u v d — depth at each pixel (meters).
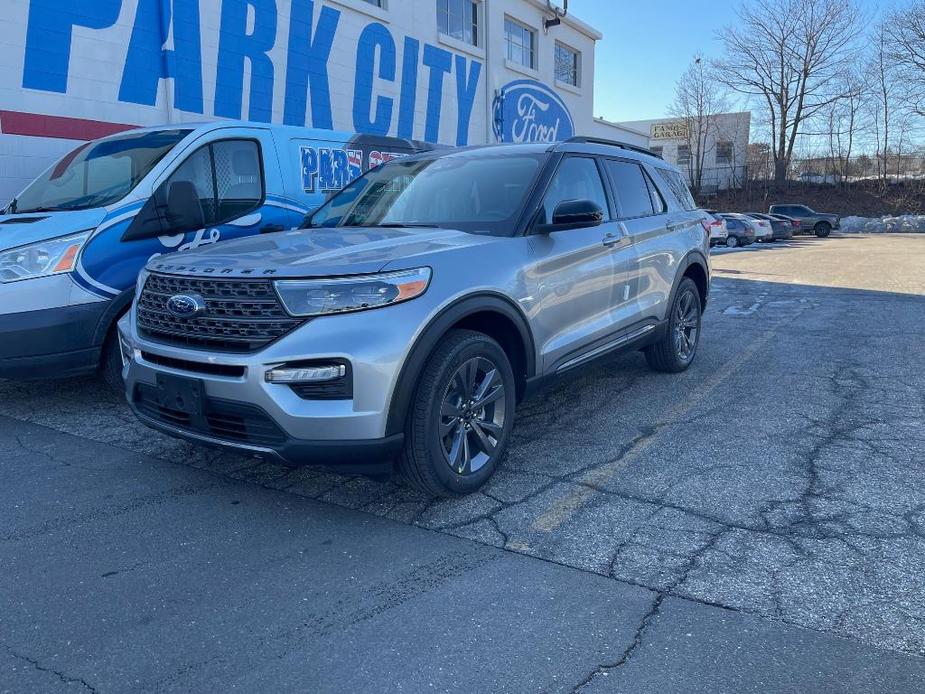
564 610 2.75
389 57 13.25
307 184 6.89
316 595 2.88
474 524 3.50
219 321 3.33
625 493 3.82
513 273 3.92
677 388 5.93
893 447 4.46
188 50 9.70
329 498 3.83
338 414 3.18
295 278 3.22
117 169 5.88
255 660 2.47
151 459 4.42
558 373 4.43
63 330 4.96
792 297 11.69
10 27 7.92
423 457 3.45
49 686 2.34
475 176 4.68
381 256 3.44
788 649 2.49
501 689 2.31
